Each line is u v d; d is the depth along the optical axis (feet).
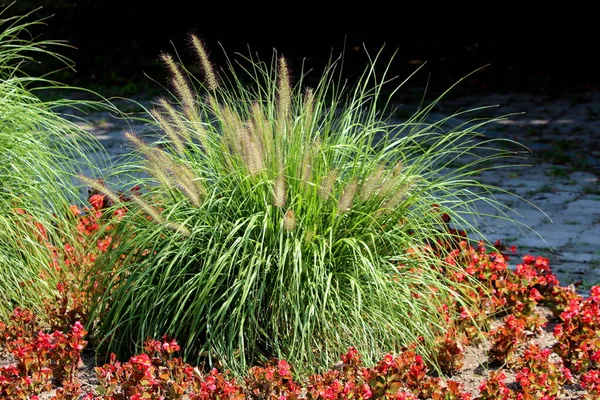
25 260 18.71
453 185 17.81
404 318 16.66
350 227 16.81
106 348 16.81
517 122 46.75
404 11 66.69
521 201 32.09
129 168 17.84
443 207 17.67
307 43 65.57
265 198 16.37
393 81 57.36
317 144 16.51
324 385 14.47
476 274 20.31
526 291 20.18
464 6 65.67
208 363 16.06
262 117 16.75
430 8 66.28
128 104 51.37
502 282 19.85
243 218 16.14
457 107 50.78
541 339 18.80
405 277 16.80
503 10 64.85
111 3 72.08
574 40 62.44
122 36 66.59
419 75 58.54
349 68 60.23
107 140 41.45
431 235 17.63
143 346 15.92
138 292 16.25
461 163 38.19
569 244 26.55
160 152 16.34
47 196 19.21
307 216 16.14
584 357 16.67
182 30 67.67
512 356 16.99
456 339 17.53
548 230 28.19
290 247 15.89
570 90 54.24
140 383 14.20
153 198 17.21
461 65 60.13
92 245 17.87
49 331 18.01
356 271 16.12
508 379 16.55
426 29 66.08
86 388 15.44
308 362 15.37
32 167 18.81
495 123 46.55
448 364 16.69
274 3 68.49
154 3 71.15
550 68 58.85
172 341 15.12
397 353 16.46
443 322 17.38
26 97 19.72
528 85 55.52
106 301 17.15
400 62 61.16
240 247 15.79
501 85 55.83
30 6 72.79
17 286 17.83
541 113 48.78
